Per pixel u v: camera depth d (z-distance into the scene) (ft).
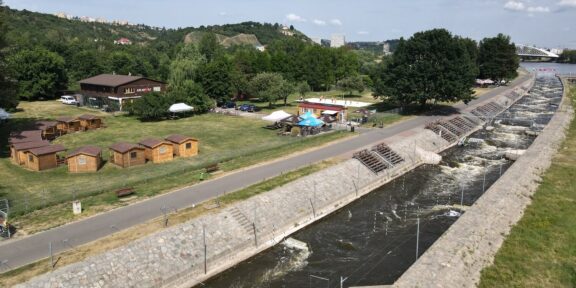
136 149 188.75
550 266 110.32
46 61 390.42
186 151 203.72
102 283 95.04
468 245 116.26
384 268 114.21
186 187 152.25
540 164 193.16
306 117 250.16
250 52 507.71
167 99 303.07
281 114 261.65
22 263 100.42
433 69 298.76
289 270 112.68
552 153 215.51
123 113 326.03
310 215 142.61
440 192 169.58
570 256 115.03
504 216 137.08
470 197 163.84
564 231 129.29
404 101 318.04
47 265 99.40
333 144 217.15
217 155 203.62
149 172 176.65
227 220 123.95
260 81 373.61
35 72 383.86
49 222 123.44
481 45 513.45
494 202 144.66
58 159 191.21
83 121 264.93
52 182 164.86
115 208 133.28
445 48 301.43
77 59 470.39
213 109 334.24
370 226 139.33
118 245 108.68
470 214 135.23
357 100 408.26
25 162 188.85
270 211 134.62
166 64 528.63
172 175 167.63
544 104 403.75
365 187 169.37
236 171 171.53
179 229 114.52
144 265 102.27
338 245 126.52
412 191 170.71
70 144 231.71
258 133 253.65
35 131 228.43
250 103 390.42
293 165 178.81
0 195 148.97
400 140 222.69
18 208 133.59
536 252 117.19
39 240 112.06
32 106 358.23
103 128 272.10
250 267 113.50
